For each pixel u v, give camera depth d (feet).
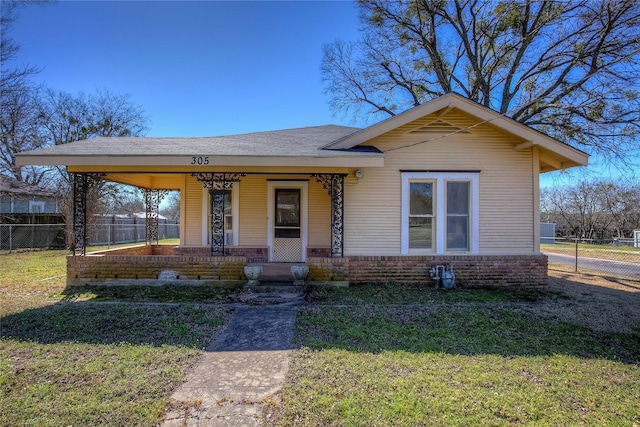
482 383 10.93
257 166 25.50
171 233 99.55
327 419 8.93
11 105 66.03
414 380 11.04
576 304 21.43
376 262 26.86
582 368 12.26
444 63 60.49
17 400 9.73
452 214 27.35
